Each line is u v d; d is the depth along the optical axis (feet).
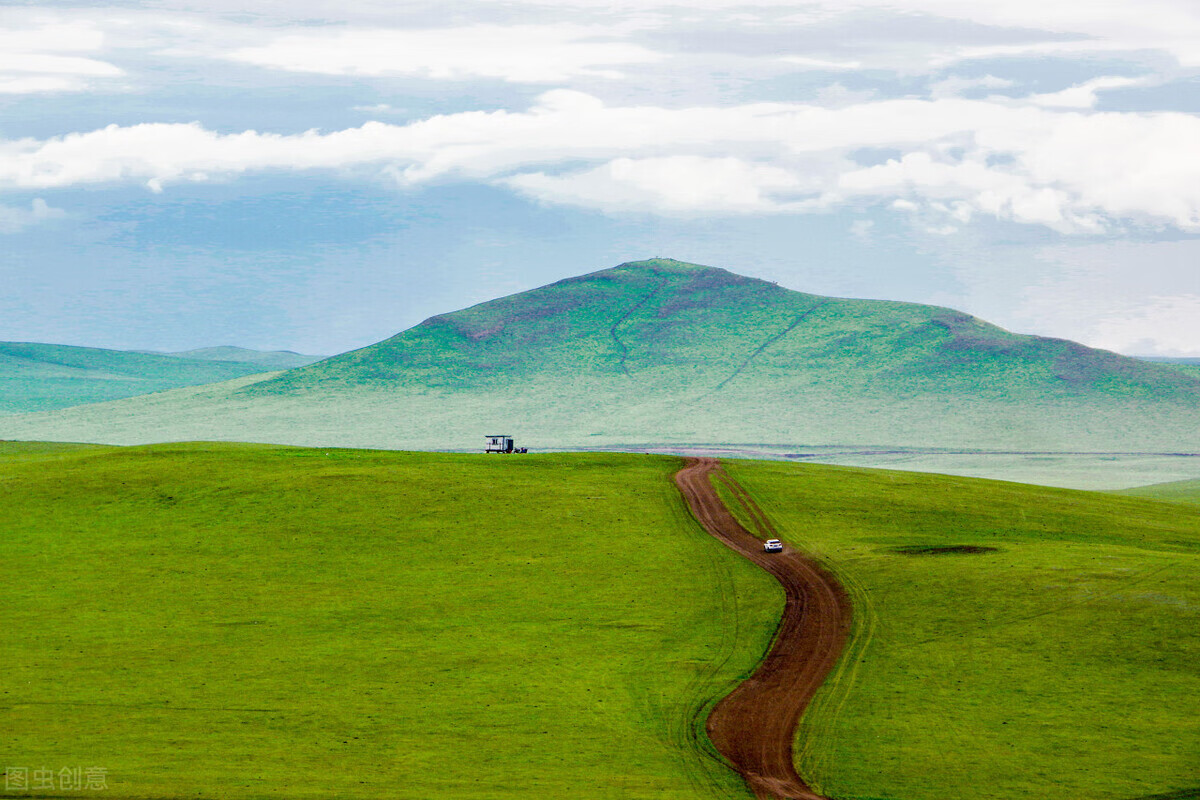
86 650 515.09
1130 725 432.25
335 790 358.43
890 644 528.63
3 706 435.94
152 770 370.32
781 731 430.20
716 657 515.91
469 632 551.59
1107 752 408.26
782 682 483.92
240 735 412.57
